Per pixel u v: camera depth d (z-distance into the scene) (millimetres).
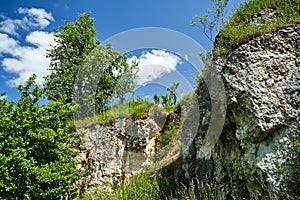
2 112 10453
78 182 10875
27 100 10688
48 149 10258
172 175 8383
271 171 5020
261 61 5938
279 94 5559
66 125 11750
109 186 10539
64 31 25844
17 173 9203
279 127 5301
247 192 5531
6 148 9344
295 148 4918
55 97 21594
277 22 6488
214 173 6379
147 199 7652
